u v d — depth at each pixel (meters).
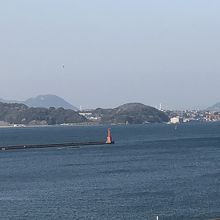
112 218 62.28
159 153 168.25
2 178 105.00
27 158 156.38
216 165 122.94
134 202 72.81
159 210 66.81
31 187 90.38
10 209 68.94
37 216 64.25
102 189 86.31
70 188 88.25
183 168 117.81
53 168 124.56
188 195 78.00
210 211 65.75
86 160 145.25
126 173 109.94
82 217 63.12
